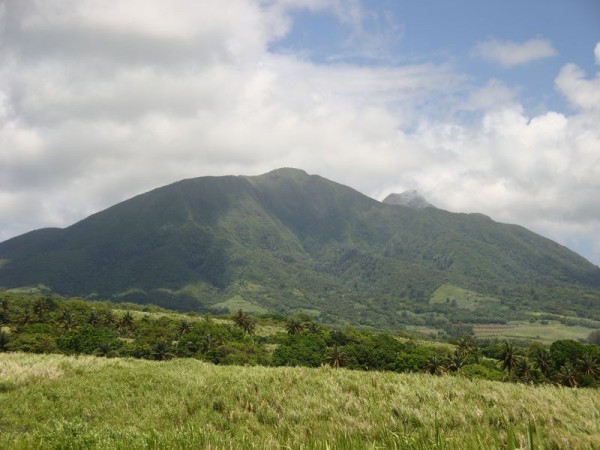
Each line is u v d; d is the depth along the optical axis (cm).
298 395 1545
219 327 11319
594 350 8312
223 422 1339
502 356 8094
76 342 8788
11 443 1088
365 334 13900
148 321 13988
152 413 1582
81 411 1725
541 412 1180
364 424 1098
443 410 1249
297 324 12594
